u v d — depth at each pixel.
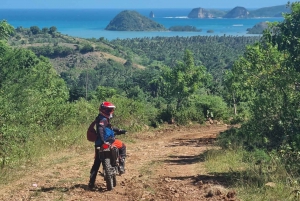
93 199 6.88
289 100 11.94
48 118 15.95
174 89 33.56
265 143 12.30
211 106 29.70
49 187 7.76
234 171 9.21
